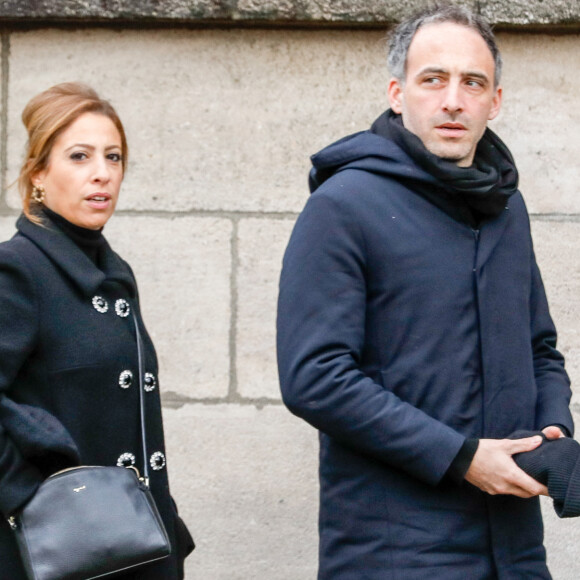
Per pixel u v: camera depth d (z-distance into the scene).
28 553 5.00
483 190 5.35
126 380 5.60
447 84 5.50
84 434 5.43
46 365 5.38
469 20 5.66
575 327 8.30
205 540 8.27
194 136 8.27
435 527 5.19
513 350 5.46
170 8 7.98
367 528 5.29
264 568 8.28
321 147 8.27
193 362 8.25
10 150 8.29
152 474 5.78
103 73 8.27
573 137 8.32
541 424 5.57
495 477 5.05
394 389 5.25
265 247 8.27
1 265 5.34
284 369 5.27
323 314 5.21
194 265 8.26
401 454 5.07
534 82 8.31
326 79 8.27
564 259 8.32
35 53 8.27
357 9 7.99
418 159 5.42
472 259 5.41
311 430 8.27
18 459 5.12
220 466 8.27
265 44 8.24
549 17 8.00
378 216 5.34
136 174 8.26
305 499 8.28
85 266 5.57
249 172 8.27
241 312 8.24
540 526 5.54
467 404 5.29
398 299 5.28
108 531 5.08
